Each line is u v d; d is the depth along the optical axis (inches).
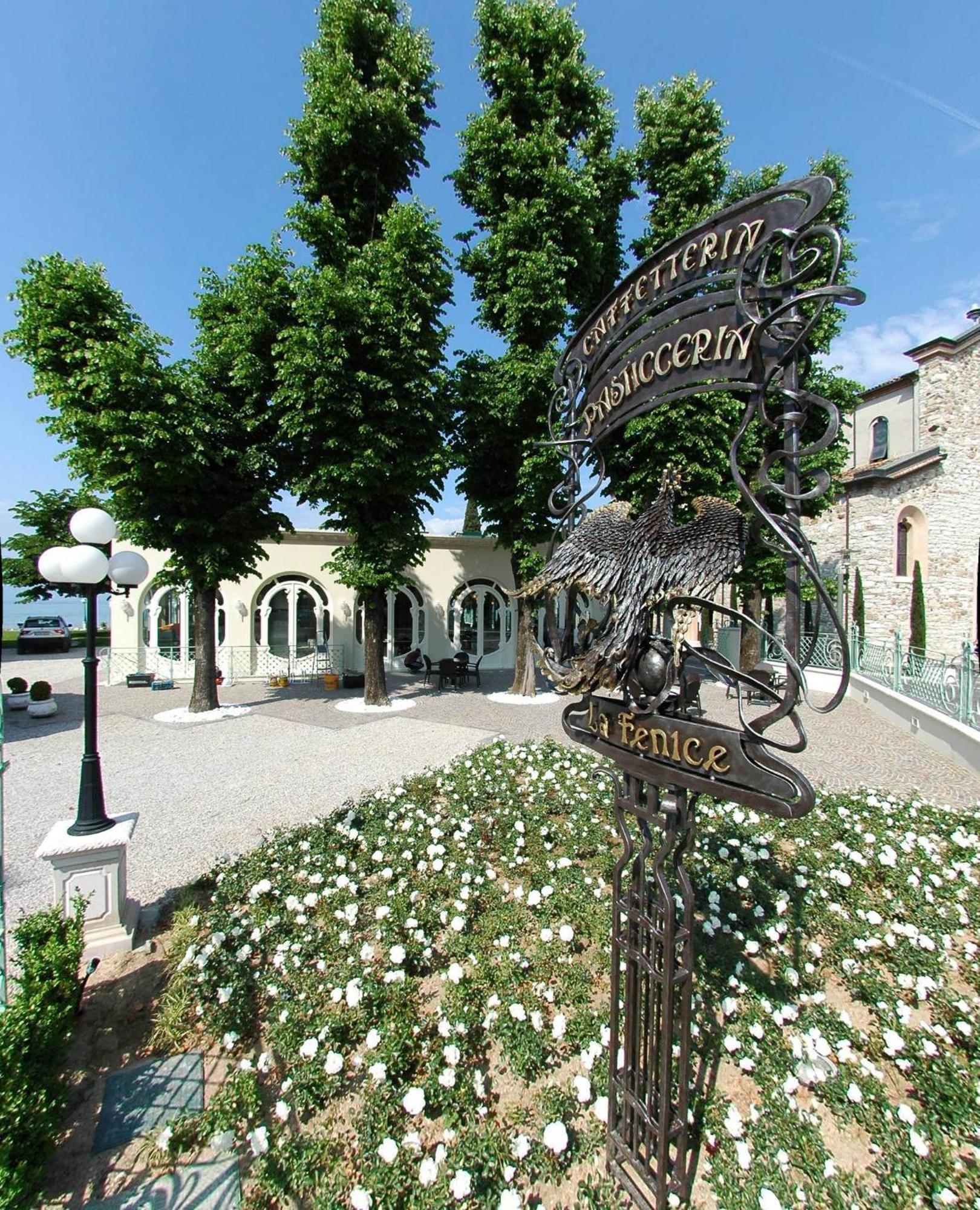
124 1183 86.2
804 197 58.7
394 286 395.2
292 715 455.8
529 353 426.3
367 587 459.5
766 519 62.2
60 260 369.4
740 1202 76.3
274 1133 90.3
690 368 73.2
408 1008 112.1
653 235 485.4
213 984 120.3
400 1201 79.2
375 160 446.6
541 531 485.1
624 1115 83.3
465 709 476.7
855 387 508.7
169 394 369.4
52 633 1054.4
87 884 140.4
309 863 171.3
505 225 424.5
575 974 120.7
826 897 146.9
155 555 624.7
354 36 436.5
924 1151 80.4
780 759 61.9
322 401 393.1
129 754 343.3
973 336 684.1
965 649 340.2
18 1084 85.0
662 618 80.7
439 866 165.3
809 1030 104.6
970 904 144.5
